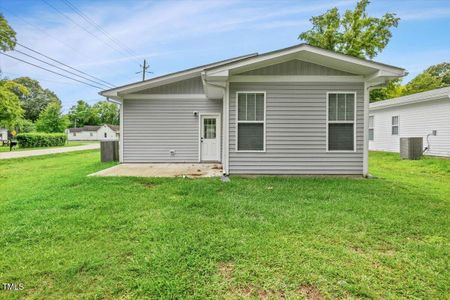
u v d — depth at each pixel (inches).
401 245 109.9
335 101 258.1
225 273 88.8
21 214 148.3
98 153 651.5
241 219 137.6
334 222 133.7
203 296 77.4
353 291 79.5
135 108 390.6
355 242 112.3
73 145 1098.1
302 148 259.3
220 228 125.5
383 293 79.0
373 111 614.9
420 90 1053.8
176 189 202.8
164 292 79.2
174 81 387.9
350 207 158.1
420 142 427.2
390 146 558.3
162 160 393.1
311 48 232.1
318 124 258.4
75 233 121.8
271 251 102.8
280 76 256.4
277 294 78.5
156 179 243.4
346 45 767.1
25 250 106.7
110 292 79.9
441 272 90.0
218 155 396.8
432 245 110.1
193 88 391.5
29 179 279.9
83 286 83.1
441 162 361.1
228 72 235.8
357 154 258.5
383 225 130.4
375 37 748.6
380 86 259.3
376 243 111.7
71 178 259.4
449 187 217.0
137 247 107.1
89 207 159.2
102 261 96.9
